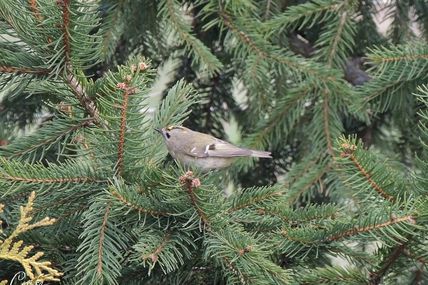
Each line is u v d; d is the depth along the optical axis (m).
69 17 5.61
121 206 5.47
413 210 5.38
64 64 5.86
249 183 11.20
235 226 5.66
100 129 5.61
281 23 9.57
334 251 5.93
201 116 11.30
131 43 10.75
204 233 5.50
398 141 11.25
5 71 5.92
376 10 10.91
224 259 5.43
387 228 5.43
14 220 6.03
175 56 11.16
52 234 5.95
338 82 9.50
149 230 5.57
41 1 5.59
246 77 9.52
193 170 5.63
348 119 11.10
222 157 7.14
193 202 5.38
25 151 6.12
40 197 5.79
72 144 6.11
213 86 11.29
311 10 9.65
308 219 6.13
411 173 6.10
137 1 9.69
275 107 9.89
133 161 5.79
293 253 5.88
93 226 5.52
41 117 10.24
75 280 5.64
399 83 9.02
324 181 9.44
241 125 11.42
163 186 5.72
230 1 9.31
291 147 11.26
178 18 9.24
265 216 6.03
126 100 5.49
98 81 5.90
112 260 5.40
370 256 5.93
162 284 6.05
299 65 9.53
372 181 5.78
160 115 6.86
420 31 11.17
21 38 5.84
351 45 10.93
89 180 5.76
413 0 10.88
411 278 6.60
